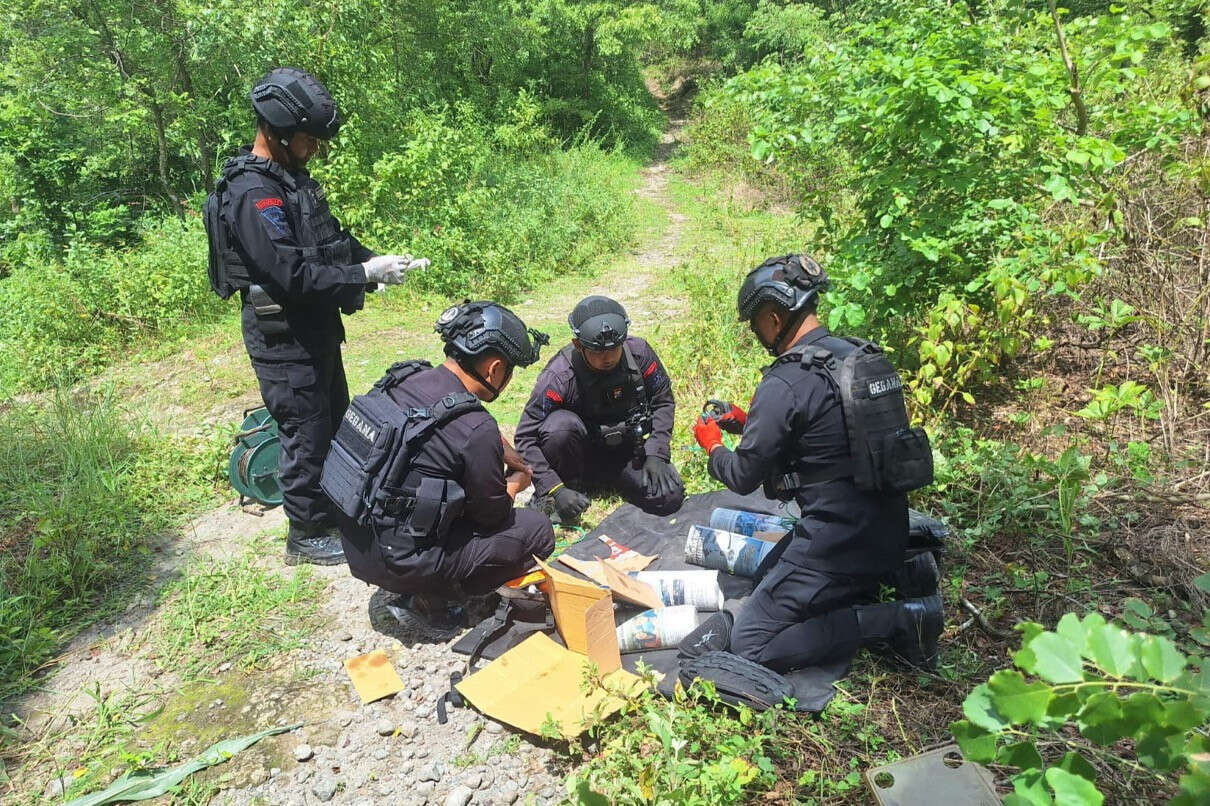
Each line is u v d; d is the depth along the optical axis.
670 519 3.87
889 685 2.70
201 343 7.27
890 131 4.34
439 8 15.12
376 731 2.75
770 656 2.71
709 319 6.35
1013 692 1.17
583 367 3.82
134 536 4.01
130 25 10.86
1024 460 3.62
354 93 9.58
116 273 7.70
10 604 3.39
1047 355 4.79
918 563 2.86
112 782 2.59
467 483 2.96
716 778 2.17
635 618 3.00
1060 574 3.18
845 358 2.57
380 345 6.88
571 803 2.26
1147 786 2.15
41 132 12.66
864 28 4.88
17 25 11.11
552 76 22.41
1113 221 4.54
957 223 4.33
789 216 11.80
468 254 8.85
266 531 4.06
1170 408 4.00
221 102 11.77
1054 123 4.45
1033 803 1.25
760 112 5.12
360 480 2.91
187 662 3.14
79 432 4.95
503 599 3.20
